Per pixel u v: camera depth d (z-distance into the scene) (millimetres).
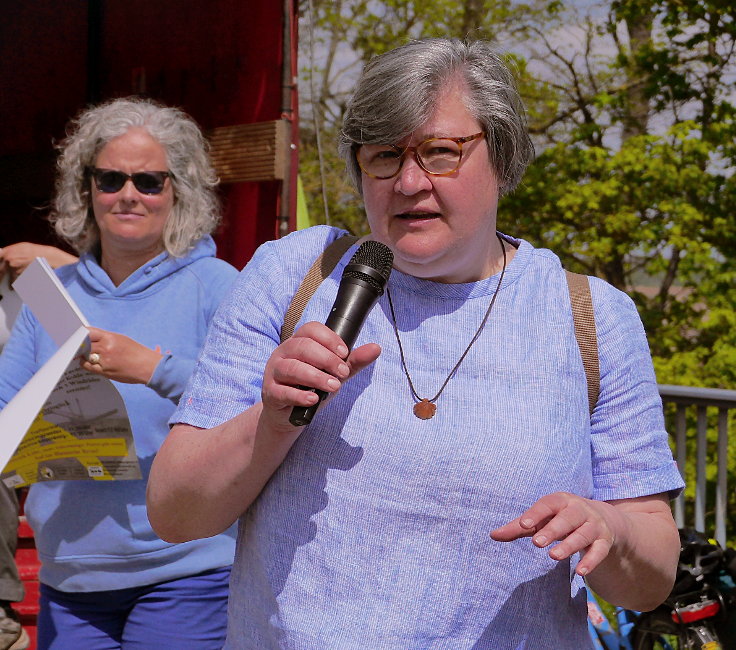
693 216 9570
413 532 1859
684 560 3861
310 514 1878
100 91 6699
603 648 4109
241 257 5773
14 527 3805
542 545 1681
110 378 2775
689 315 9969
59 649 2982
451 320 1964
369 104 1861
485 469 1855
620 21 10156
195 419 1965
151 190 3102
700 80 9992
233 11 5883
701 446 4559
